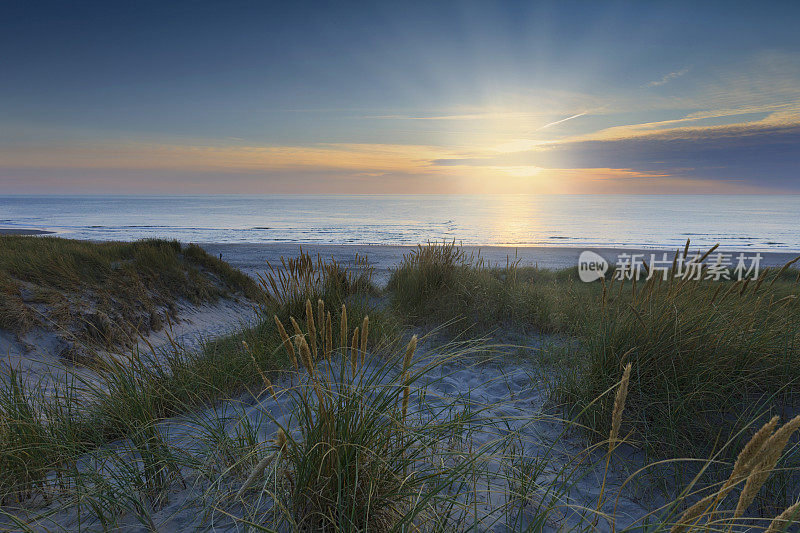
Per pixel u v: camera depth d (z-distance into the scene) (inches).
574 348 200.5
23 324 264.7
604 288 153.1
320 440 83.6
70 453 108.4
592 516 95.5
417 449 95.1
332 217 5251.0
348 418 83.4
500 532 87.2
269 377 172.2
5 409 122.3
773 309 146.6
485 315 271.0
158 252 496.7
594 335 155.9
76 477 97.4
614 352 138.6
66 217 5182.1
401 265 383.6
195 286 477.7
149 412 128.3
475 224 4020.7
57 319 285.7
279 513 84.4
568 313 263.4
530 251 1724.9
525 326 264.8
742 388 131.7
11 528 88.3
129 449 106.1
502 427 133.7
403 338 233.8
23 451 104.5
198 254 569.0
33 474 103.2
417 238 2637.8
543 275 603.8
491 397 163.3
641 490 106.2
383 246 1985.7
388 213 6259.8
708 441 118.6
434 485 87.0
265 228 3464.6
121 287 372.2
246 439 110.7
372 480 82.0
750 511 98.8
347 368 104.1
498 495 100.3
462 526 87.2
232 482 99.9
